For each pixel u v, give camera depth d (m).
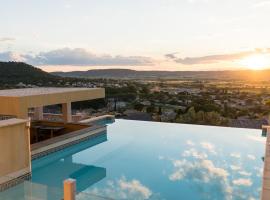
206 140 13.19
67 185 4.51
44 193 5.07
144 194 7.25
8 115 10.30
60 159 10.30
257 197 7.11
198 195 7.20
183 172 8.93
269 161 6.07
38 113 14.13
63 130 13.20
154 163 9.84
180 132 14.95
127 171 9.02
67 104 13.56
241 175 8.66
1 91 12.96
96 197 4.80
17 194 5.62
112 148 11.81
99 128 13.28
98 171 8.99
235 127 16.14
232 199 6.99
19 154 7.03
